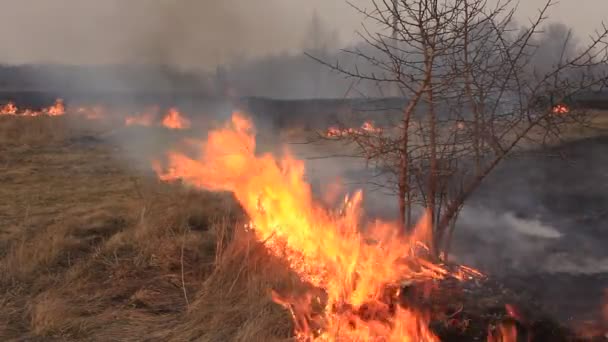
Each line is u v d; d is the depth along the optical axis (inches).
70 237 225.5
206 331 149.3
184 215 250.1
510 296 143.3
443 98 163.5
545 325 133.1
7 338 148.8
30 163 454.3
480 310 136.5
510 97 165.2
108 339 147.4
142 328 153.6
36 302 168.7
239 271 176.2
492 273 176.1
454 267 165.0
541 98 159.3
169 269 193.8
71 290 176.9
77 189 345.7
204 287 174.2
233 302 164.4
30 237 232.8
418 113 171.6
